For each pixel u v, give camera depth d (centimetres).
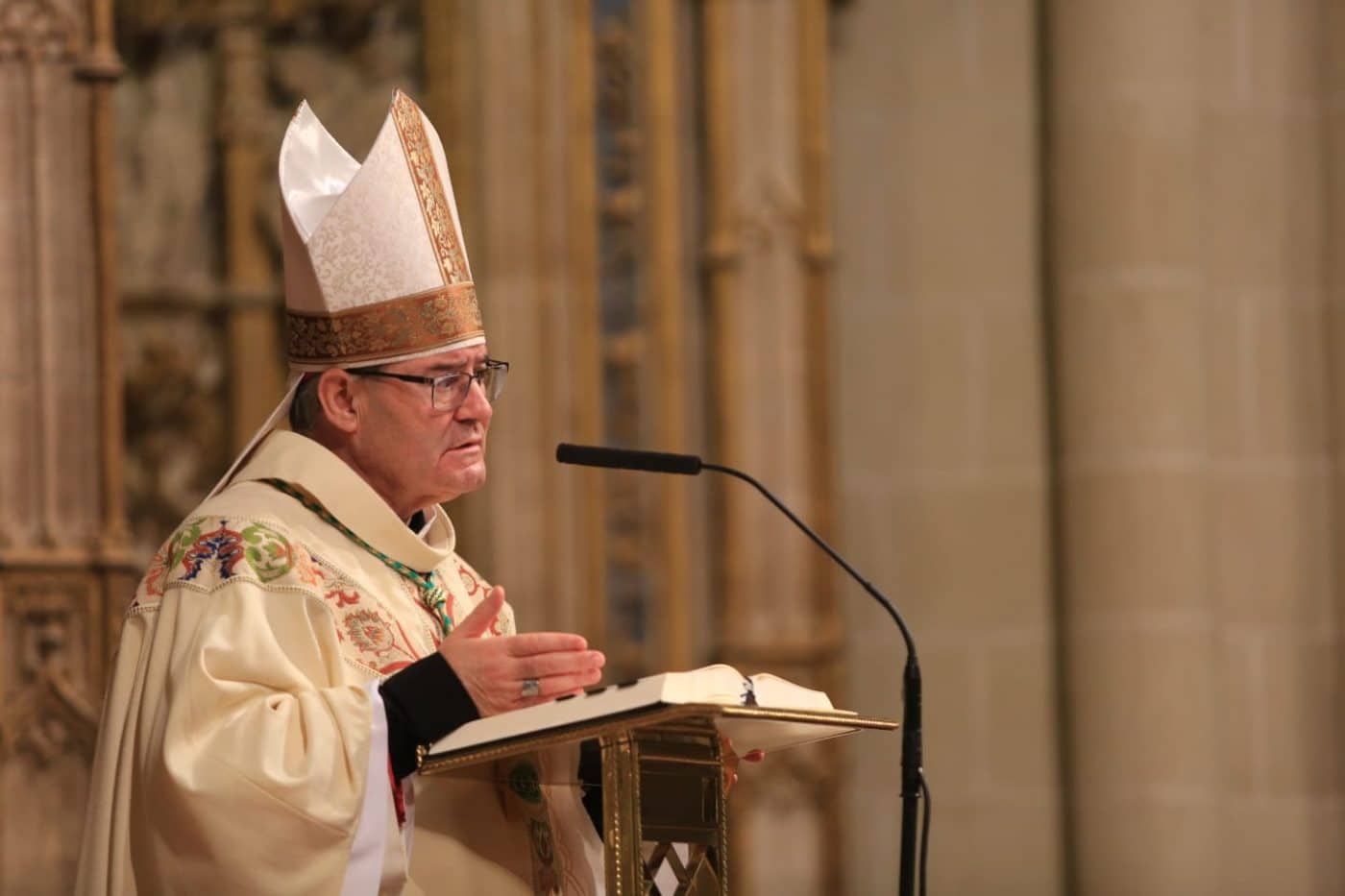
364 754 1066
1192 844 2839
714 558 2928
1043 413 3002
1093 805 2873
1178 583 2873
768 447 2925
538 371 2902
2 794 2319
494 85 2922
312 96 2977
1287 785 2903
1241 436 2942
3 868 2306
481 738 1045
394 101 1255
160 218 2977
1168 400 2895
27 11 2439
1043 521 2988
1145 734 2855
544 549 2889
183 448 2952
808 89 2948
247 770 1049
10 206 2422
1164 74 2925
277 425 1328
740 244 2931
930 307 3033
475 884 1159
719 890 1100
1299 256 2958
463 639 1102
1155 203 2912
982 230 3030
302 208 1233
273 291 2962
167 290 2956
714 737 1091
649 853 1090
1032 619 2977
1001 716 2969
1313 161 2969
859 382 3020
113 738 1116
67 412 2416
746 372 2923
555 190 2925
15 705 2333
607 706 1013
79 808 2333
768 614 2908
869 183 3047
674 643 2892
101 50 2452
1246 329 2948
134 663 1133
